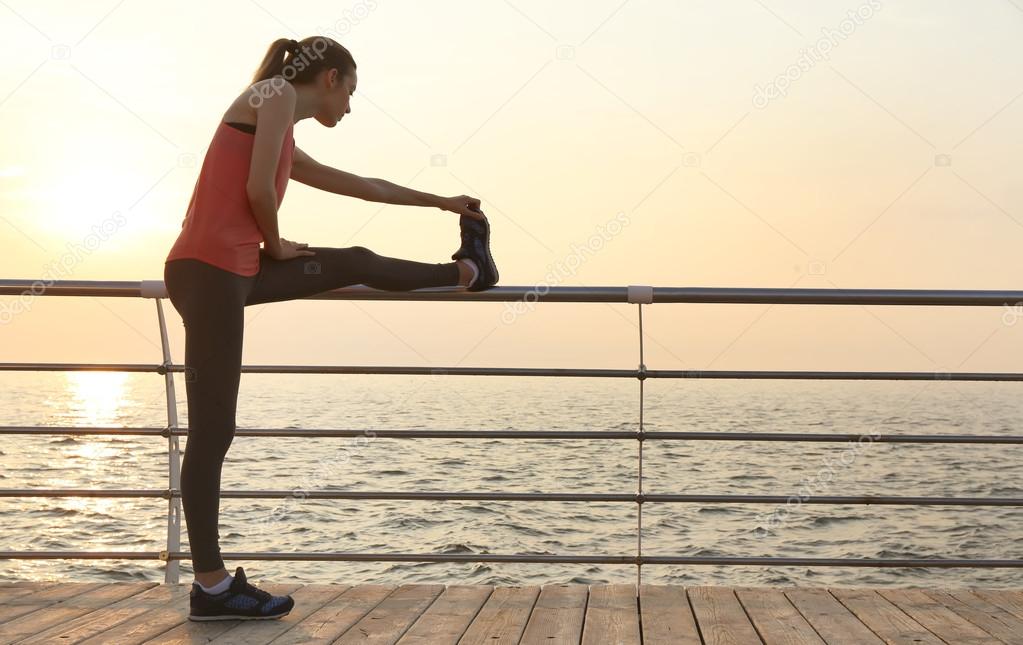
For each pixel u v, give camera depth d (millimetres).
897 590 2646
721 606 2461
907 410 52281
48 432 2662
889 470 24578
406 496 2613
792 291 2693
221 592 2277
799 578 12203
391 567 11625
